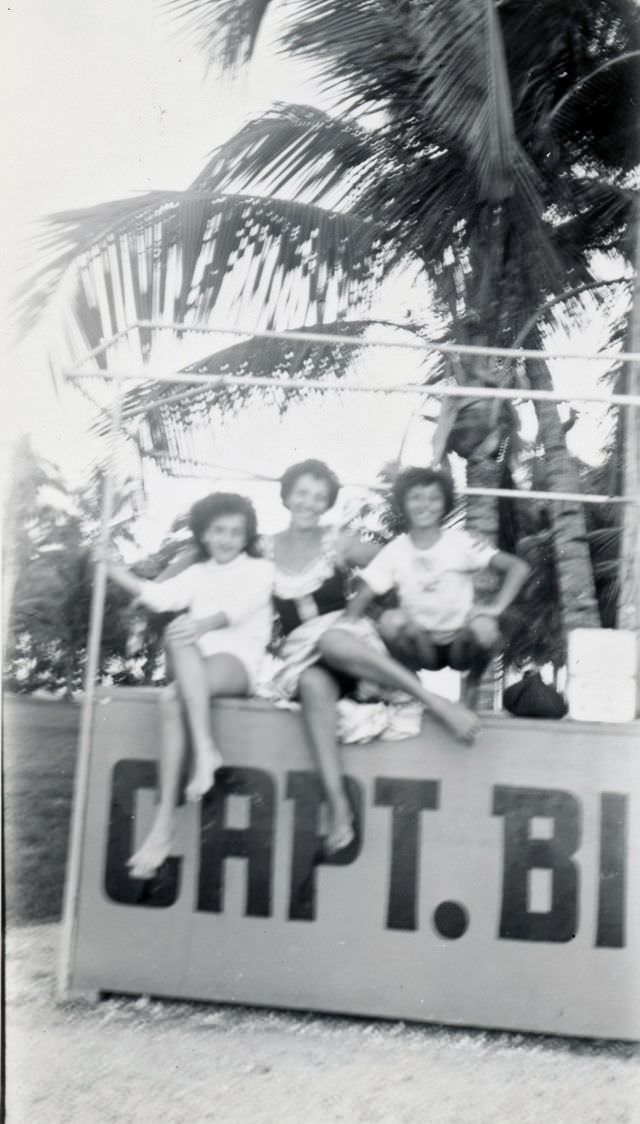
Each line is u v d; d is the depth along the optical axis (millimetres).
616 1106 4996
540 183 8703
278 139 8641
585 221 9344
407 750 5523
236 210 8461
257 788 5559
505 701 5773
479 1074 5316
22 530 12188
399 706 5566
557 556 9844
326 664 5531
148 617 12594
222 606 5664
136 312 8195
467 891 5465
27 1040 5512
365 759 5527
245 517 5730
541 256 8805
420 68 7867
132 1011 5832
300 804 5547
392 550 5746
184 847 5586
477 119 7547
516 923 5445
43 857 11250
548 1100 5066
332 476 5777
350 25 8039
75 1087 5129
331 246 8633
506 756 5496
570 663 5641
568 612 9664
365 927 5484
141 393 9492
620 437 9758
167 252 8289
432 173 8625
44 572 12344
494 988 5426
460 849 5480
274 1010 5918
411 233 8844
